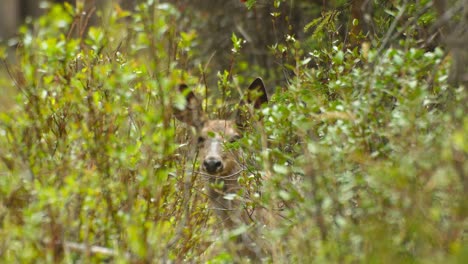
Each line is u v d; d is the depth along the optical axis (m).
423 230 9.62
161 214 11.74
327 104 12.06
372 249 9.62
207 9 22.95
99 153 11.13
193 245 12.09
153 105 12.17
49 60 11.34
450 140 9.69
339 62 11.94
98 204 11.02
